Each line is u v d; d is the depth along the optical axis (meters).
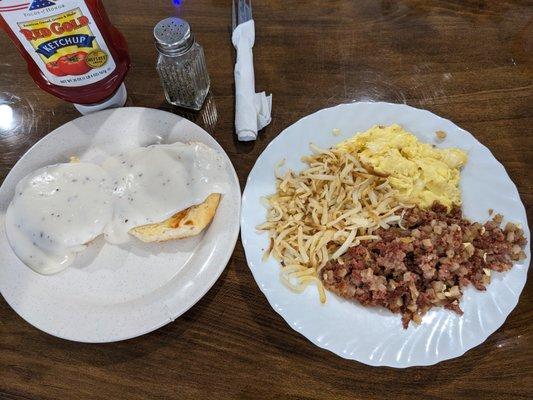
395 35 0.49
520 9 0.50
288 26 0.49
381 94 0.46
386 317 0.37
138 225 0.40
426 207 0.41
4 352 0.37
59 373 0.37
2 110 0.47
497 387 0.35
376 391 0.35
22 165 0.43
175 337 0.38
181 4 0.50
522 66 0.47
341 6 0.50
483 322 0.36
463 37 0.48
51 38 0.38
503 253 0.38
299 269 0.38
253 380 0.36
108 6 0.50
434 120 0.43
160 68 0.43
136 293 0.38
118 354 0.37
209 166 0.41
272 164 0.42
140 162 0.42
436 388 0.35
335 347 0.35
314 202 0.41
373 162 0.42
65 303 0.38
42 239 0.40
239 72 0.45
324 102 0.46
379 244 0.39
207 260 0.38
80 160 0.44
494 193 0.40
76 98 0.44
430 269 0.38
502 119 0.44
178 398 0.36
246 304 0.39
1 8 0.36
